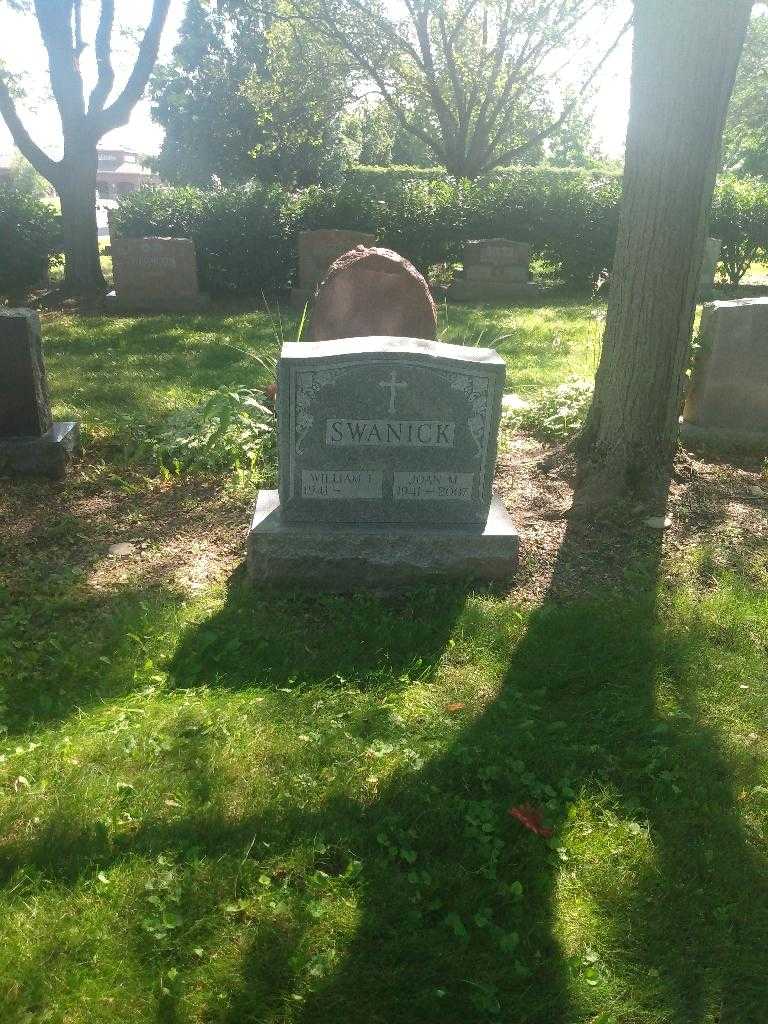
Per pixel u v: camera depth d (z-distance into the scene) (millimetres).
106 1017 2252
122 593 4590
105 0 14953
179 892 2602
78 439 6660
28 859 2719
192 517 5598
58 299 16016
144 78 15656
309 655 3988
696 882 2775
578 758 3314
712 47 4770
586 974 2451
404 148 40312
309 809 2986
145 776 3105
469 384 4500
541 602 4543
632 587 4684
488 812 2994
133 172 72250
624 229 5383
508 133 29172
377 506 4688
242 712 3510
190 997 2314
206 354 10641
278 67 28453
